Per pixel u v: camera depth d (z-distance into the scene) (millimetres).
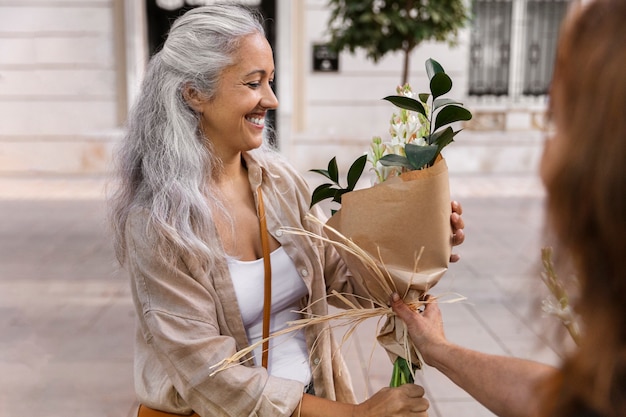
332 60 9250
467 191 8320
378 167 1430
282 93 9188
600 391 799
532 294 982
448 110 1355
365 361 3348
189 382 1381
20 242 6004
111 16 9180
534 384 1028
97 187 8570
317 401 1411
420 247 1354
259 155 1676
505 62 9766
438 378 3441
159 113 1481
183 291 1410
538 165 850
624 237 756
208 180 1531
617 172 746
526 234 6238
